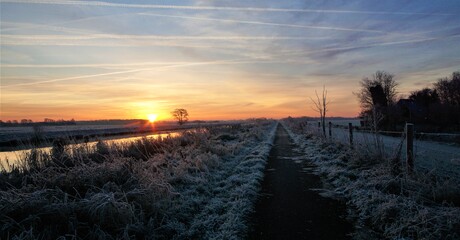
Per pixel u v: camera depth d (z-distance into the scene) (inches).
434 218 194.1
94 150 461.1
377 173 317.4
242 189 302.2
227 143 772.6
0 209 188.5
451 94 1877.5
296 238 195.6
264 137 1077.1
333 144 593.3
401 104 1493.6
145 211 227.5
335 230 206.7
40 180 263.1
